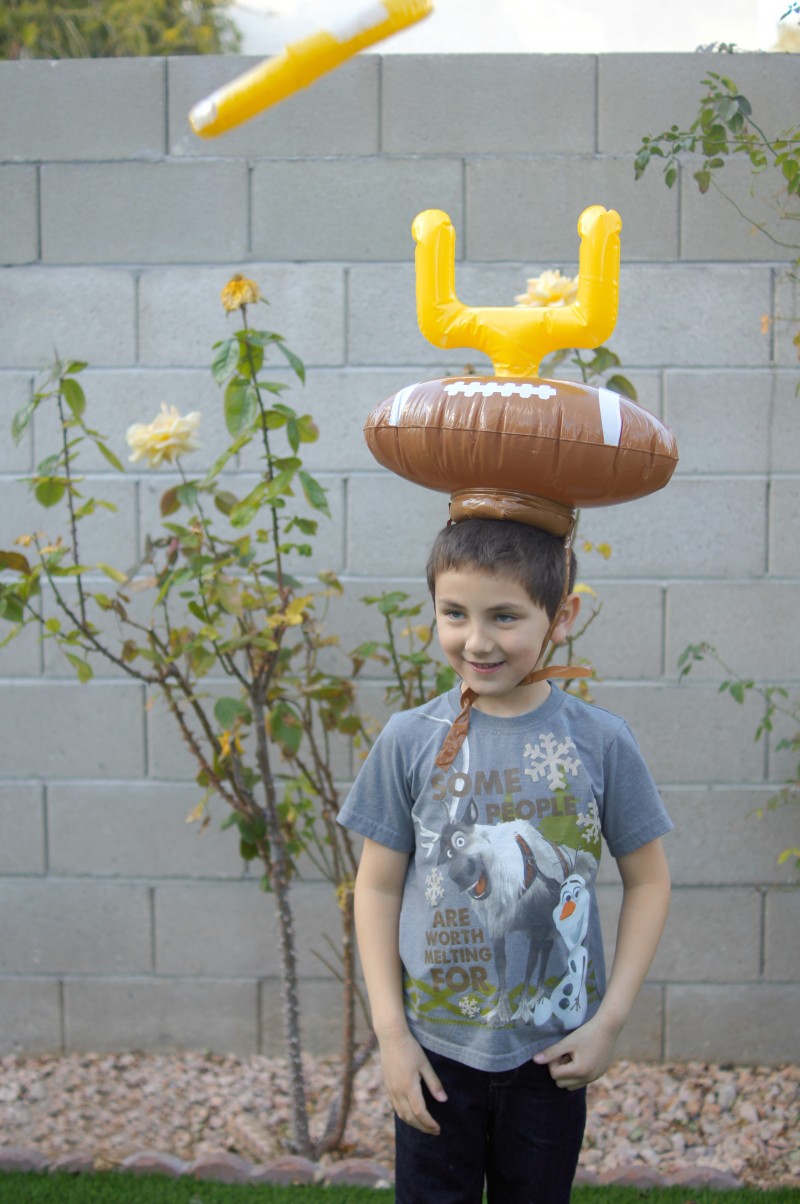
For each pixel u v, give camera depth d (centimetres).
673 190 269
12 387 279
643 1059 285
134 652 232
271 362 276
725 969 282
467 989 148
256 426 213
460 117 269
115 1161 237
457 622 148
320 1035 287
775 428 273
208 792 242
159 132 272
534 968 147
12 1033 291
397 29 111
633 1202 222
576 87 267
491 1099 151
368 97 270
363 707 279
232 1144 248
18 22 519
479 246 272
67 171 274
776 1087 271
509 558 142
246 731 278
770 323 268
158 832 284
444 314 151
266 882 245
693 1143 248
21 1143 246
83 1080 276
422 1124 147
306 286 274
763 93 266
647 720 279
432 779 151
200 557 220
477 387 139
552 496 145
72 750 284
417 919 152
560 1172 153
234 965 287
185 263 275
